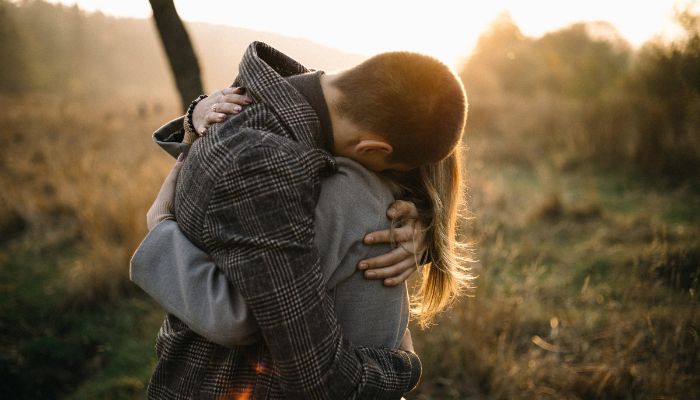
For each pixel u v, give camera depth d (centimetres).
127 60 6034
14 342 288
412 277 118
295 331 72
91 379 266
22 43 3547
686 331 229
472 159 694
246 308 75
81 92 3397
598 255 376
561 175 655
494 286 302
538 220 474
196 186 79
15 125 1131
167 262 81
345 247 85
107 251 358
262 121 79
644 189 569
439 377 240
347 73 83
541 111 954
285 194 73
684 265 282
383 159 87
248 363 84
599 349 249
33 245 431
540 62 1694
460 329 255
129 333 304
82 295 330
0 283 362
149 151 780
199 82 236
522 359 251
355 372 80
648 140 641
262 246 72
